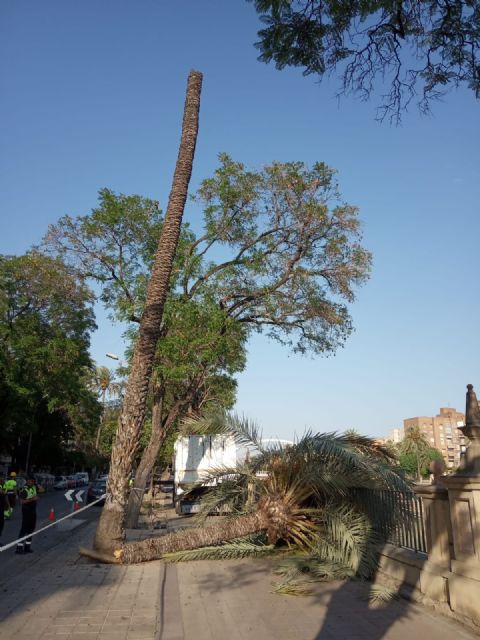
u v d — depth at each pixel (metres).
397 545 8.36
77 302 31.86
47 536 15.10
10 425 40.69
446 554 6.67
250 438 12.12
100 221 19.33
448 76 8.46
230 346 20.30
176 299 18.86
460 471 6.15
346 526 9.16
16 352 32.22
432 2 7.82
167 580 8.77
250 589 8.01
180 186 12.71
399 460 10.93
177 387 23.42
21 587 7.88
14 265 30.47
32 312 32.47
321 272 19.94
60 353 32.72
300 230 19.30
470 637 5.52
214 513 12.08
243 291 20.36
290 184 18.92
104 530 10.62
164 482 39.75
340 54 8.44
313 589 7.95
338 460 9.94
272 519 10.33
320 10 8.00
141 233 19.83
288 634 5.77
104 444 68.00
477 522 5.79
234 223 20.00
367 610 6.69
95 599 7.23
